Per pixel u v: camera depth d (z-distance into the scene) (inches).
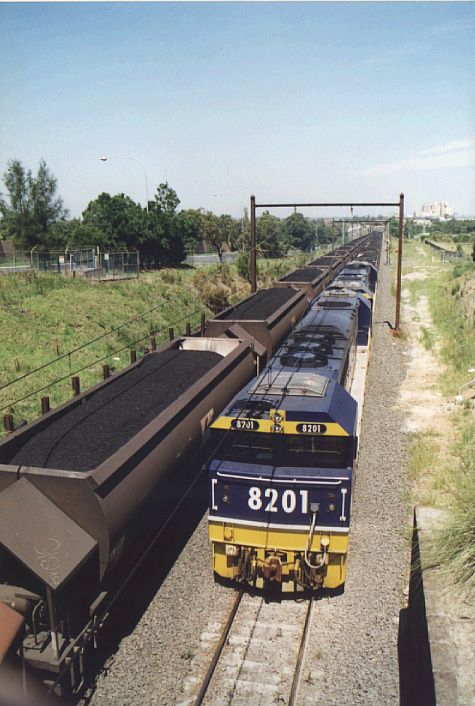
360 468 514.6
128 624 326.6
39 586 286.4
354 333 594.6
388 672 287.3
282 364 445.1
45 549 260.5
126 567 327.0
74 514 275.4
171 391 421.4
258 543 335.9
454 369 865.5
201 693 274.8
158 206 2492.6
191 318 1312.7
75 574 278.2
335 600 343.6
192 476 437.1
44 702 263.3
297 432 335.3
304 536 329.1
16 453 319.6
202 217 2578.7
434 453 548.1
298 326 568.1
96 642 305.6
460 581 308.8
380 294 1679.4
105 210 1989.4
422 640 282.8
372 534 409.1
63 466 297.9
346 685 280.1
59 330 960.9
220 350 582.9
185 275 1770.4
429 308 1577.3
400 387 800.3
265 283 1872.5
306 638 311.6
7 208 1806.1
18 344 860.0
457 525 331.6
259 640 312.0
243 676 287.3
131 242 1972.2
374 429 619.2
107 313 1102.4
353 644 307.3
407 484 489.7
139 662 297.3
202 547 402.9
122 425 349.4
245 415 345.7
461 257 3132.4
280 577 331.6
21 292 1083.9
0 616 243.1
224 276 1739.7
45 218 1802.4
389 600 341.7
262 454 341.1
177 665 294.7
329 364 443.5
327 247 4485.7
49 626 287.0
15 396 690.2
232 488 335.0
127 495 294.0
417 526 371.6
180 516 436.5
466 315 1261.1
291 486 325.1
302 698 273.3
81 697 277.0
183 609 338.0
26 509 268.1
